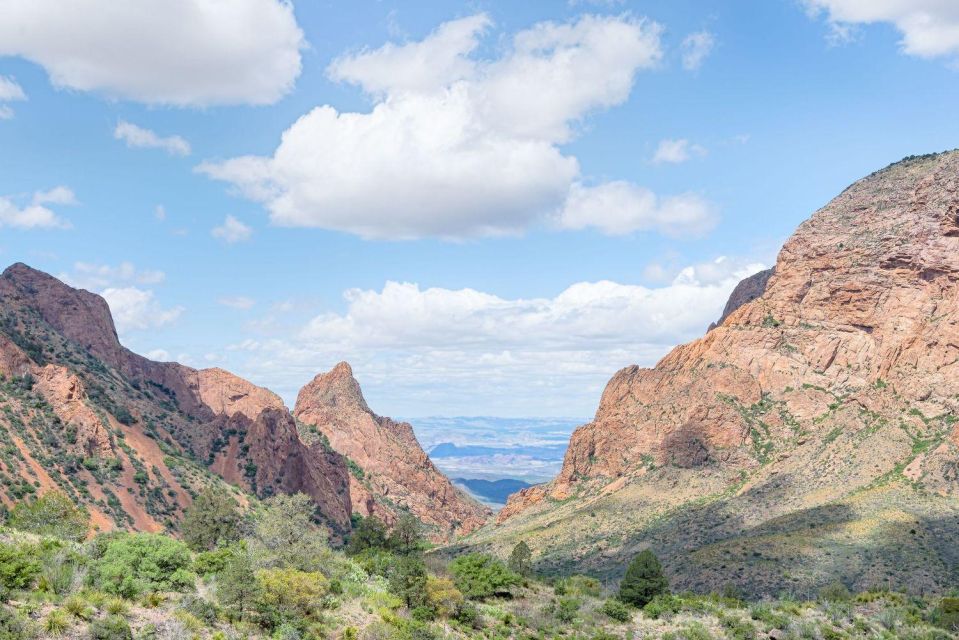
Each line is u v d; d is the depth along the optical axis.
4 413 162.12
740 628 117.12
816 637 115.06
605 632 113.81
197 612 75.19
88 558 78.88
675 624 120.88
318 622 83.88
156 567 81.94
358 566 118.19
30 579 70.69
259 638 76.19
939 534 161.25
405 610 99.50
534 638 107.31
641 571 133.88
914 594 139.50
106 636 64.25
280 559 105.31
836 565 153.88
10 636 60.81
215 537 126.00
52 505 104.94
